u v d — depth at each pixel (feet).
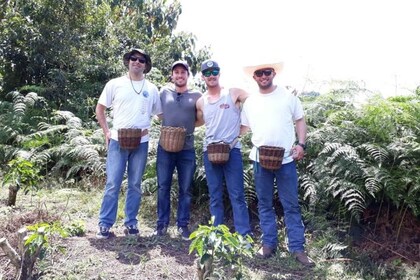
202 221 17.03
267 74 12.91
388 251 14.60
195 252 13.33
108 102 14.47
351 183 14.89
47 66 31.45
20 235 10.91
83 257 12.38
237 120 14.16
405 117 16.07
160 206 14.79
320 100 18.45
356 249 14.64
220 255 10.32
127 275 11.51
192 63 41.29
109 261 12.26
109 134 14.62
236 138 14.16
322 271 12.74
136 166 14.35
